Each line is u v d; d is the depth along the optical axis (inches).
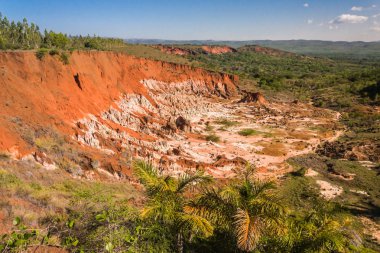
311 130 3085.6
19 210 542.9
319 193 1731.1
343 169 2116.1
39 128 1455.5
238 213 444.5
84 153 1460.4
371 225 1386.6
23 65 1875.0
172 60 5487.2
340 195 1744.6
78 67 2412.6
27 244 323.0
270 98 4399.6
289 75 6742.1
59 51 2276.1
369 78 6058.1
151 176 525.0
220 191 500.1
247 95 4153.5
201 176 534.9
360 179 1969.7
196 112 3376.0
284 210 465.7
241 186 517.7
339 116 3855.8
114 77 2930.6
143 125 2406.5
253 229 433.1
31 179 951.0
